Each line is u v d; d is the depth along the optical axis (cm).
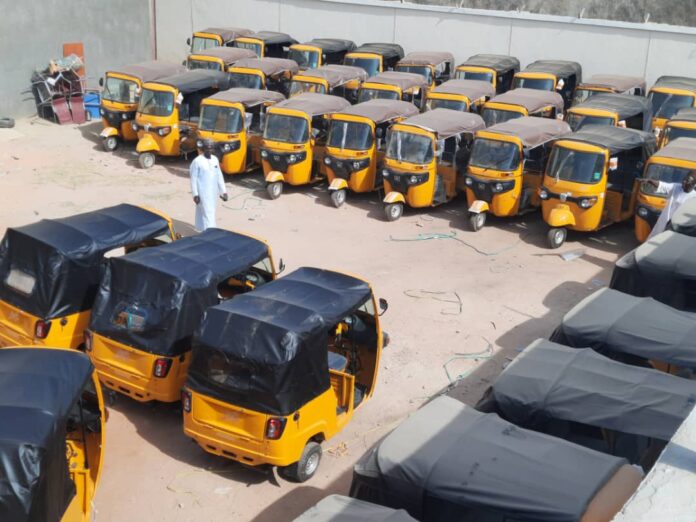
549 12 2978
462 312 1475
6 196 1986
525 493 725
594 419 883
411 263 1694
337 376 1072
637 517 516
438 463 773
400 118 2092
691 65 2778
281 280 1116
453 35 3147
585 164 1753
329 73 2548
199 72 2416
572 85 2773
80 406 883
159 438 1091
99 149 2448
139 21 3266
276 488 995
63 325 1147
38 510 717
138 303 1083
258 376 937
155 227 1272
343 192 2023
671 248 1306
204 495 980
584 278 1647
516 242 1842
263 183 2206
